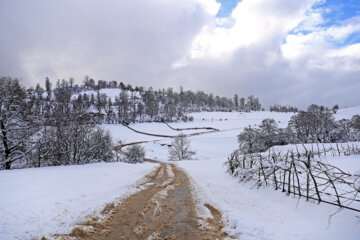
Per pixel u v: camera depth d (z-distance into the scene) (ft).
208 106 546.26
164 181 40.37
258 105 576.61
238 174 40.63
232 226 18.19
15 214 17.62
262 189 30.55
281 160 30.58
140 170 53.83
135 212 21.49
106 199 24.68
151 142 224.53
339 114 347.15
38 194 23.81
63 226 16.72
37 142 66.69
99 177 37.99
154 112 389.19
